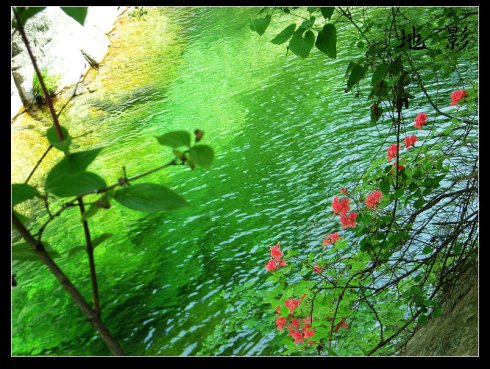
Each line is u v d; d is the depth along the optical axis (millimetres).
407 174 4152
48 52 15984
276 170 10508
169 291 7797
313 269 4961
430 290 5031
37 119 14562
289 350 4703
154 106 14664
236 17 20594
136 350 6812
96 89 16109
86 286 8195
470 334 3699
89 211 1008
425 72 4430
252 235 8773
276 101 13461
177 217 9594
